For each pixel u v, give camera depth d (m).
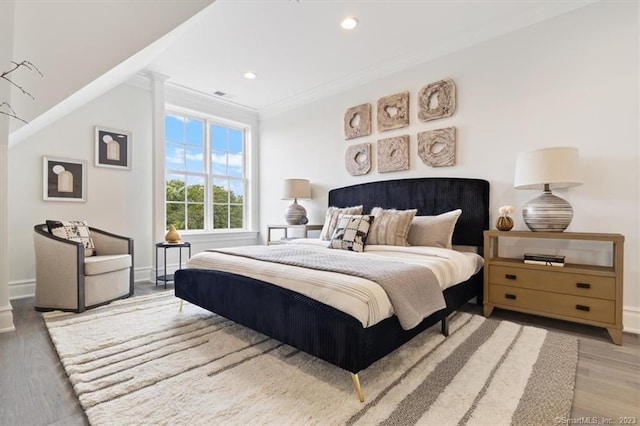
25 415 1.32
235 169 5.16
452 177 3.15
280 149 4.95
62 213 3.36
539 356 1.83
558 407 1.35
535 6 2.60
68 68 2.08
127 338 2.10
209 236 4.70
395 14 2.68
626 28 2.31
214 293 2.25
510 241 2.83
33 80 2.13
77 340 2.06
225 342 2.04
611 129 2.37
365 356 1.43
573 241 2.52
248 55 3.39
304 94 4.47
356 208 3.36
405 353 1.88
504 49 2.86
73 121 3.44
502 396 1.43
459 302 2.38
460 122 3.12
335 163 4.20
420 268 1.91
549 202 2.36
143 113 3.98
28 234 3.14
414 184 3.34
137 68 3.23
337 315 1.47
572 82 2.53
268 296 1.81
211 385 1.53
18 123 2.48
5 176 2.24
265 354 1.87
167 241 3.75
